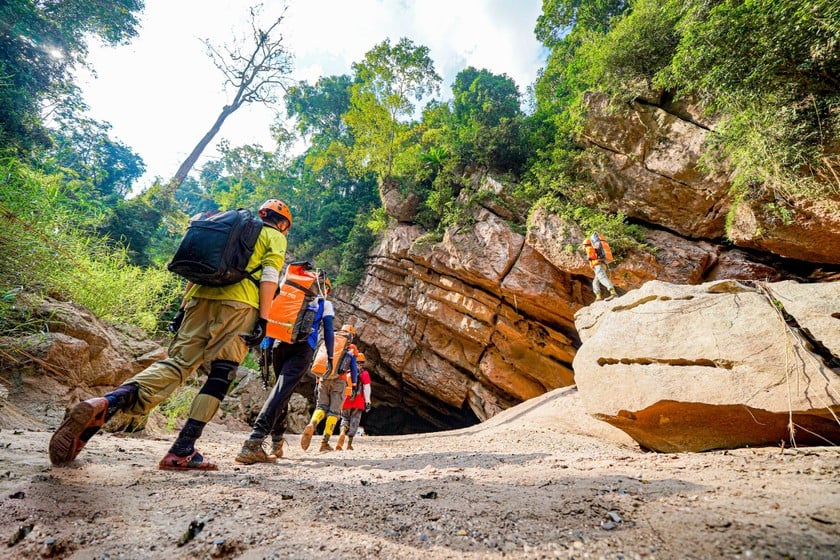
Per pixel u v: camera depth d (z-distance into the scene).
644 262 10.91
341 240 27.45
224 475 2.08
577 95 15.84
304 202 32.50
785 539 0.93
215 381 2.26
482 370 16.86
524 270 13.80
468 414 19.59
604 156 12.43
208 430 6.70
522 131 16.66
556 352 14.84
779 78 6.71
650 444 3.74
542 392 15.61
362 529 1.29
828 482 1.39
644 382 3.51
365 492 1.84
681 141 10.87
